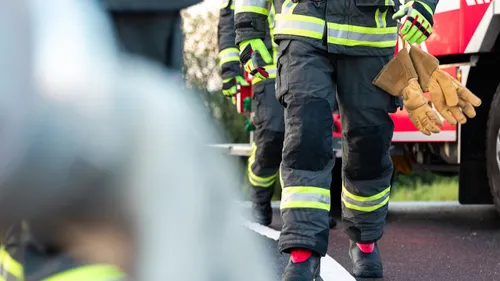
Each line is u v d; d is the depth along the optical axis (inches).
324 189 221.0
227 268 55.1
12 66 47.9
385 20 230.1
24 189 49.3
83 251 53.0
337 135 431.8
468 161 405.7
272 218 446.9
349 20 226.2
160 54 53.3
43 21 49.4
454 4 394.6
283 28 229.9
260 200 405.1
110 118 50.7
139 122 51.4
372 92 229.5
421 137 413.7
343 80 229.8
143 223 51.9
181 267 52.7
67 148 49.5
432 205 537.3
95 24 51.3
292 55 227.1
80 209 51.1
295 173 221.6
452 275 285.7
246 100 433.4
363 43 226.5
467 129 403.2
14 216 50.5
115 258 52.6
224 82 413.4
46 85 49.2
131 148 51.1
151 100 52.1
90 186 50.5
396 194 711.1
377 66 229.5
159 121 52.0
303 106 221.8
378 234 255.6
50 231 52.4
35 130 48.8
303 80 224.1
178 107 53.4
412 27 230.8
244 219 58.4
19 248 55.8
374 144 233.8
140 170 51.4
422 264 306.2
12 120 48.1
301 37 226.4
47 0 49.9
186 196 52.6
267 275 61.0
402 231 399.9
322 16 226.5
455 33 394.3
